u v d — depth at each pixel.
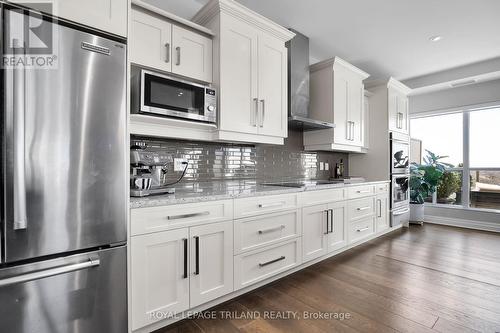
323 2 2.49
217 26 2.11
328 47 3.40
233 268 1.89
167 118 1.83
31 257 1.13
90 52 1.28
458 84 4.24
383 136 3.96
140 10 1.76
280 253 2.24
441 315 1.73
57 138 1.18
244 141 2.34
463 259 2.78
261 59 2.38
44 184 1.15
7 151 1.06
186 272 1.63
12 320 1.11
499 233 3.91
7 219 1.07
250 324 1.64
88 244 1.28
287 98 2.80
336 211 2.87
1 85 1.06
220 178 2.61
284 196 2.27
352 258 2.82
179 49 1.93
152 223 1.51
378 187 3.64
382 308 1.82
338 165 3.94
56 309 1.20
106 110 1.33
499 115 4.18
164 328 1.61
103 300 1.34
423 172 4.40
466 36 3.10
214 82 2.13
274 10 2.61
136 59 1.73
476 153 4.38
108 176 1.33
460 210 4.41
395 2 2.48
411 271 2.46
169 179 2.25
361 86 3.70
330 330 1.58
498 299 1.94
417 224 4.52
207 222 1.74
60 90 1.19
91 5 1.31
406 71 4.16
